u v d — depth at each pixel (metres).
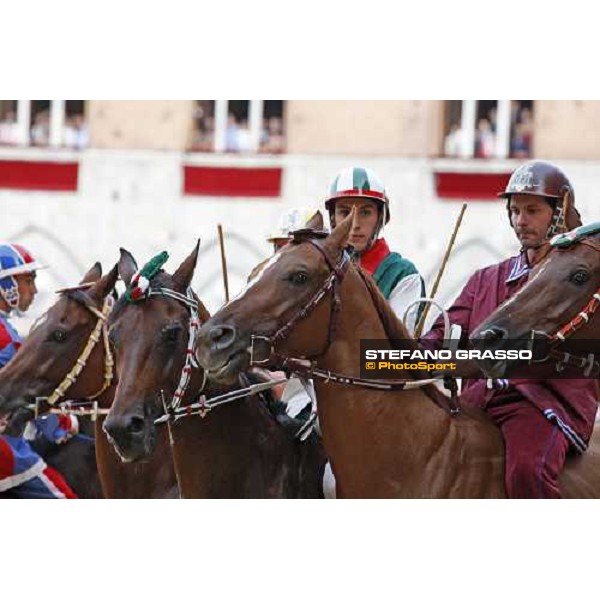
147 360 9.62
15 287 12.89
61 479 12.30
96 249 22.09
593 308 9.05
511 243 21.78
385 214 11.05
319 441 10.51
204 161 22.22
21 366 11.21
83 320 11.31
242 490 10.00
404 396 9.16
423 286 10.98
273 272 8.88
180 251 22.08
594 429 10.50
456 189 21.98
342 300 9.00
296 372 9.10
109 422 9.40
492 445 9.31
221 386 9.99
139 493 10.85
